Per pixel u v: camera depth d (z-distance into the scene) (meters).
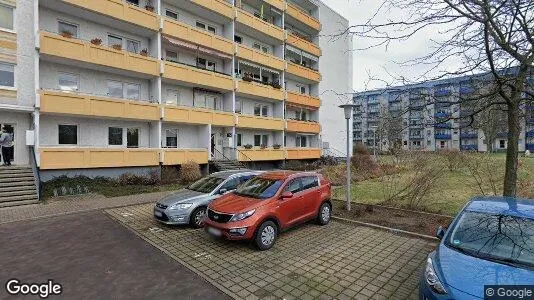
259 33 26.58
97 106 15.78
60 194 13.30
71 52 14.98
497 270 3.59
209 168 21.44
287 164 28.36
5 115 14.14
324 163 31.27
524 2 4.83
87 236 7.49
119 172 16.88
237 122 23.45
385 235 7.66
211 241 7.12
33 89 14.46
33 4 14.43
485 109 6.73
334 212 10.02
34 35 14.26
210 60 23.44
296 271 5.48
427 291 3.69
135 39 18.97
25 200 11.72
